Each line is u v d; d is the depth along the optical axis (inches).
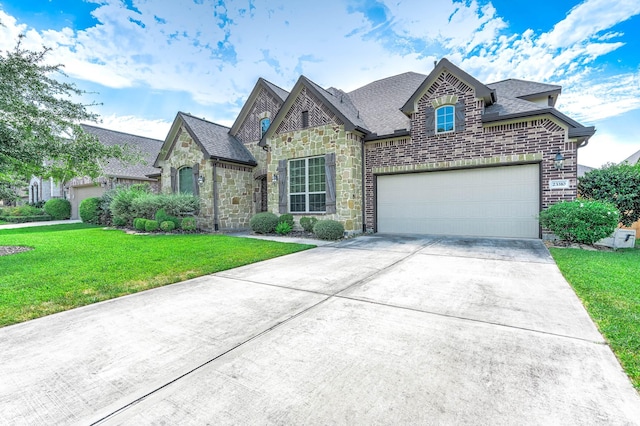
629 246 332.8
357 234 493.7
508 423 80.6
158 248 363.6
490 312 159.0
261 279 233.3
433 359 113.5
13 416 85.9
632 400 89.0
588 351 117.6
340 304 174.9
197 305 176.9
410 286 207.9
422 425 80.2
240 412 86.4
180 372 107.7
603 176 396.5
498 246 354.9
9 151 302.7
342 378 102.1
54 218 927.0
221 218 585.0
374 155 510.6
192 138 588.4
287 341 129.9
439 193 465.4
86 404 91.0
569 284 205.6
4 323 151.6
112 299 189.0
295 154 530.0
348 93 706.2
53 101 340.5
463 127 434.3
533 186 401.1
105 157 398.9
